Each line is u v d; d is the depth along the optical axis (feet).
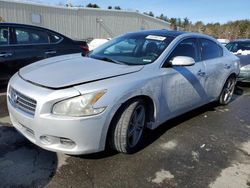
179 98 11.97
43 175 8.36
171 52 11.68
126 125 9.28
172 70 11.27
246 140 12.29
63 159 9.32
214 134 12.67
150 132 12.20
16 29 16.93
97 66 10.12
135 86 9.32
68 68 9.88
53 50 18.54
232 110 16.75
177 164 9.65
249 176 9.30
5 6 68.80
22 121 8.61
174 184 8.48
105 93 8.47
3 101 14.87
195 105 13.79
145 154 10.15
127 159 9.68
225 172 9.42
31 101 8.32
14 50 16.58
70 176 8.42
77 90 8.16
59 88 8.24
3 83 16.52
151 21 110.32
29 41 17.53
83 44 21.02
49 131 8.14
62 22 82.12
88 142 8.43
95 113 8.24
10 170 8.46
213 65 14.44
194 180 8.78
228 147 11.39
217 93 15.89
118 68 9.94
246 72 22.90
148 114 10.74
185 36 12.99
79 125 8.08
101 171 8.82
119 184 8.25
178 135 12.17
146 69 10.29
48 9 77.71
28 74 9.61
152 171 9.08
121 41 13.25
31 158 9.22
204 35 14.74
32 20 74.74
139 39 12.80
